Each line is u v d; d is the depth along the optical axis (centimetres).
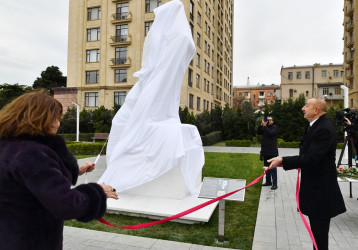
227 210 464
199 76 2927
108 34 2780
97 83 2841
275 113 1953
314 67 4950
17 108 136
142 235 345
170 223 384
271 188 608
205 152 1420
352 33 2984
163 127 444
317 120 262
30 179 119
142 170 439
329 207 243
